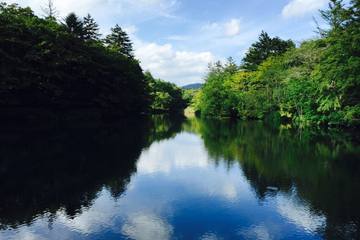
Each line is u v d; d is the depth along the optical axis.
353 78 31.98
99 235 10.48
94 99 53.50
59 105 47.12
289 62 58.28
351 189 15.11
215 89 80.06
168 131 41.91
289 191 14.88
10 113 39.25
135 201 13.59
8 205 12.98
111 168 19.20
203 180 16.81
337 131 38.59
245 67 89.44
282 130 41.72
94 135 33.53
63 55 46.19
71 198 13.87
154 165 20.20
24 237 10.32
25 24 42.38
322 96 39.84
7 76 36.22
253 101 67.25
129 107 65.00
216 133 39.34
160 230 10.88
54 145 26.22
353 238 10.29
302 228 11.02
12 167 18.81
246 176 17.58
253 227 11.14
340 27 35.56
